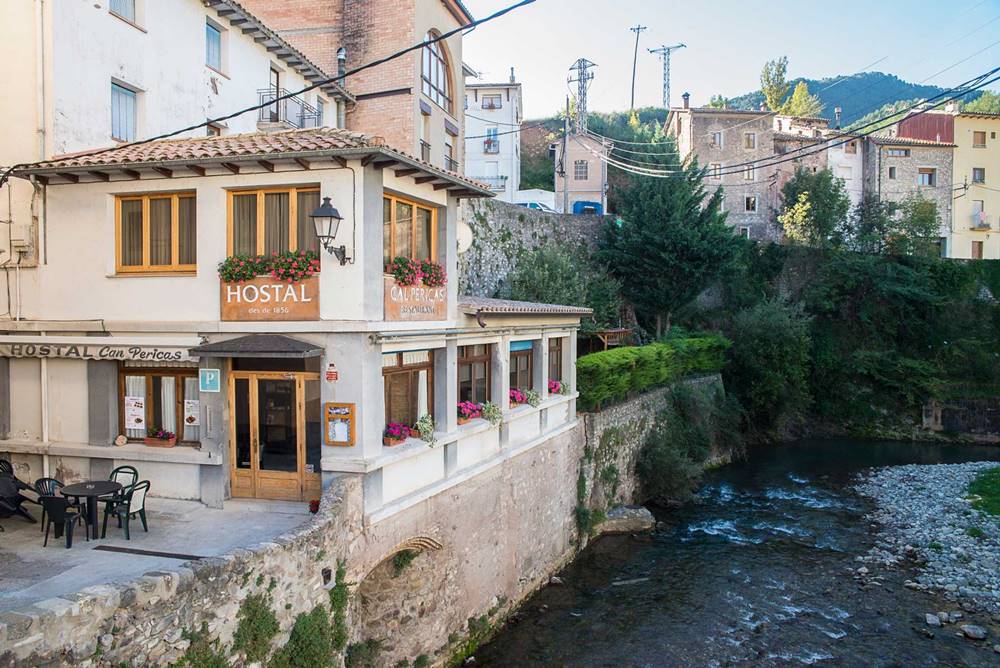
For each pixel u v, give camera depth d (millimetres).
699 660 13508
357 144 10430
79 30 13641
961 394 38781
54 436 12477
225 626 7871
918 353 41031
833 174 47906
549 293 28641
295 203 11031
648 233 34406
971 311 41500
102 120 14297
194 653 7438
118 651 6605
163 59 16422
